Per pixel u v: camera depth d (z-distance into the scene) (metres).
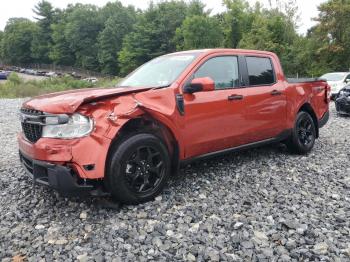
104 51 84.44
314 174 5.32
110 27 83.88
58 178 3.70
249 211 4.03
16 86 29.00
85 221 3.86
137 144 4.03
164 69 4.96
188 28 55.34
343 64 37.59
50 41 103.81
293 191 4.63
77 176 3.79
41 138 3.85
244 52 5.51
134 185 4.10
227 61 5.20
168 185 4.80
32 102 4.16
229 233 3.55
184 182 4.93
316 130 6.76
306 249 3.22
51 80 36.38
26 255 3.26
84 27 92.25
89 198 4.38
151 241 3.43
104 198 4.24
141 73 5.29
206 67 4.89
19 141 4.39
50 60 104.00
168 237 3.49
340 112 11.54
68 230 3.69
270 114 5.64
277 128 5.81
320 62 37.84
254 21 43.25
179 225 3.71
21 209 4.21
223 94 4.95
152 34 73.94
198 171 5.39
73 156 3.68
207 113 4.72
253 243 3.35
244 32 48.34
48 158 3.75
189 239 3.45
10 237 3.58
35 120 3.94
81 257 3.17
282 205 4.19
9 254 3.28
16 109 15.59
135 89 4.14
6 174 5.55
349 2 36.09
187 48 55.75
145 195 4.18
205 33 54.59
